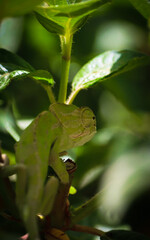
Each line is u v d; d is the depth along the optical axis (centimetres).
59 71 73
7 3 36
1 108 58
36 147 41
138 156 69
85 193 65
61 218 45
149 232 65
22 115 65
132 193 66
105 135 71
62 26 45
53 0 44
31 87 67
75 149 62
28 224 39
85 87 48
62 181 43
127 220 65
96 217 63
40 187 39
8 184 42
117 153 69
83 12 42
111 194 65
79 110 44
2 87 43
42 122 42
